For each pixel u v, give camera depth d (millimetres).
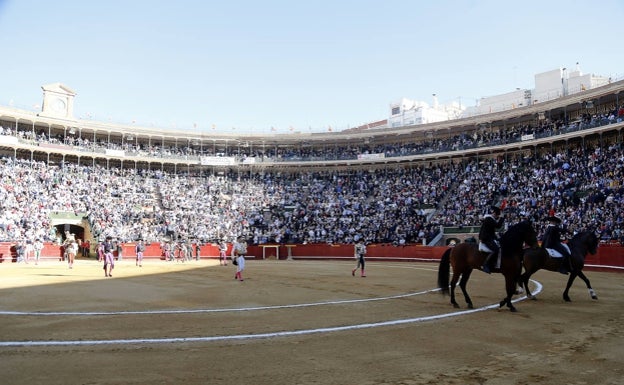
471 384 6363
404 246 42719
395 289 18016
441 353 8008
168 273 26781
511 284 12484
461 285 13445
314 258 46781
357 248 24656
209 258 45562
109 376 6617
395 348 8352
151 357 7688
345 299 15008
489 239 12656
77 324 10539
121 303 13992
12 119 52375
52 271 27609
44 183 48469
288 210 55344
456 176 51719
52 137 56281
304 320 11125
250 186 60031
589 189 37469
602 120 41531
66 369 6945
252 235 50094
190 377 6598
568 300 14477
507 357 7746
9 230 40188
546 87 62156
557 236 14758
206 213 53219
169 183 57719
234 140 63688
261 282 21047
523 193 42281
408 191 53312
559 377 6680
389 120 85375
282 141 64500
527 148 49531
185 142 63844
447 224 44281
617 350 8227
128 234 46281
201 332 9703
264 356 7789
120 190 53250
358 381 6465
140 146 61125
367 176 59594
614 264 27906
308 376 6680
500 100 67562
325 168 63750
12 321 10914
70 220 46719
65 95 55875
